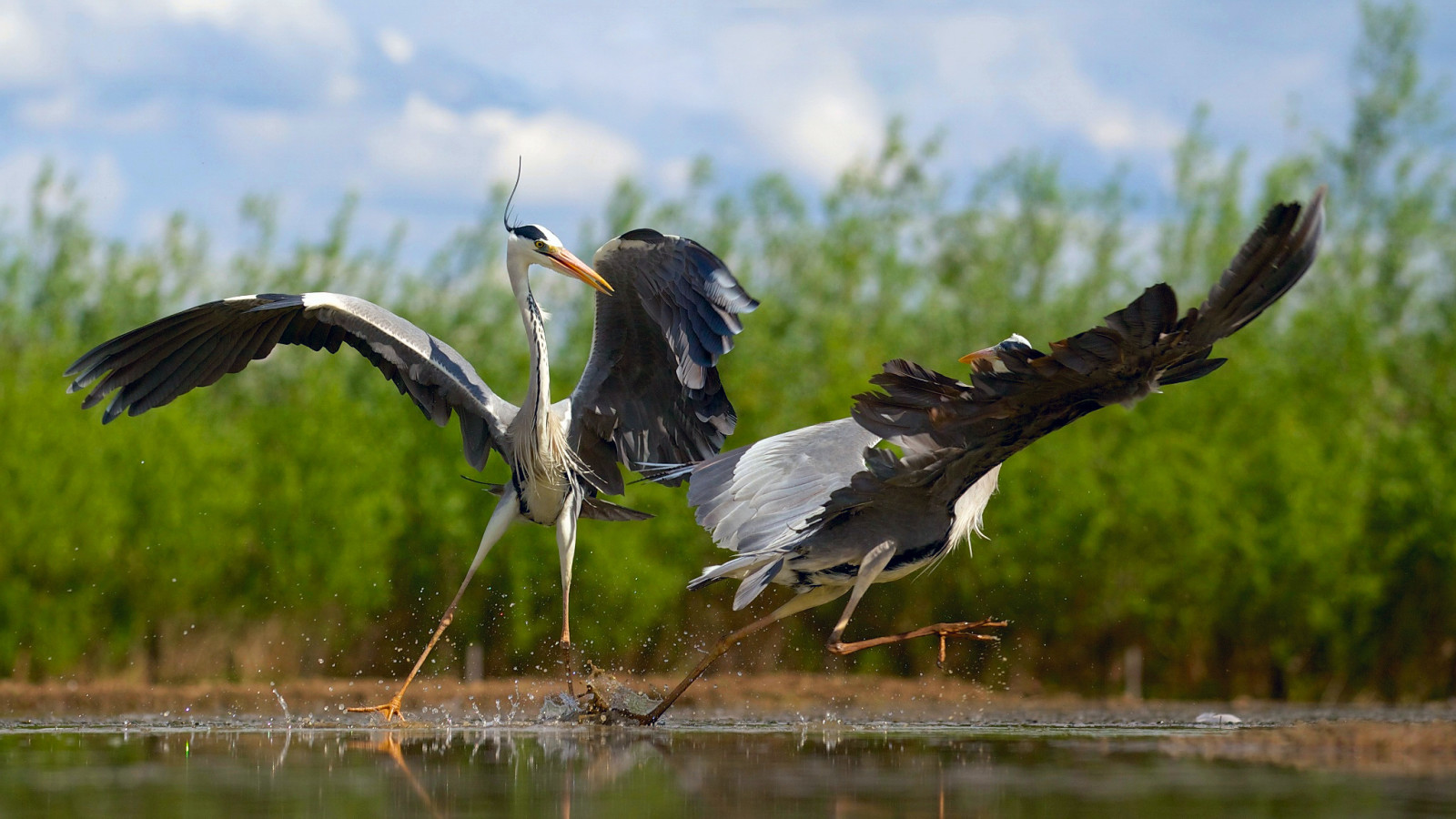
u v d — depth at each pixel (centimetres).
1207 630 1911
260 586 1928
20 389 1892
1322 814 430
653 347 902
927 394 600
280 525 1902
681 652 2023
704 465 785
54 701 1180
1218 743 705
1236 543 1833
